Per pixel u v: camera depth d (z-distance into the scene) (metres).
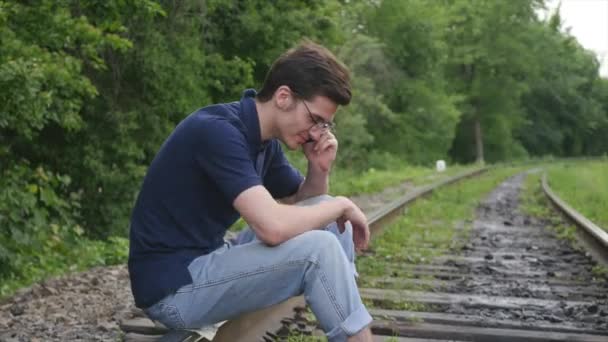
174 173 2.98
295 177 3.48
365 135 33.41
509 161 69.31
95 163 13.94
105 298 6.14
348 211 3.14
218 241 3.11
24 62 8.58
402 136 46.44
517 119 74.50
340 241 3.23
